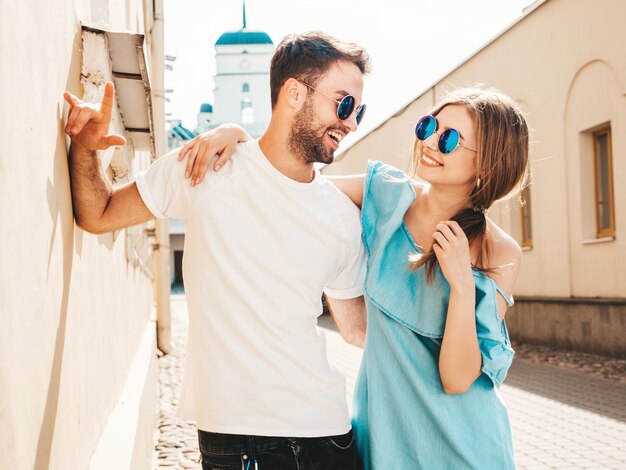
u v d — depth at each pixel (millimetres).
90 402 2186
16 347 1064
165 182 1892
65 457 1589
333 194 2025
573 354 10641
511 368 9383
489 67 13680
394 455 1973
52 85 1447
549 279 11891
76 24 1880
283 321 1845
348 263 2068
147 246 9148
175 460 5062
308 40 1876
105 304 2803
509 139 1946
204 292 1842
